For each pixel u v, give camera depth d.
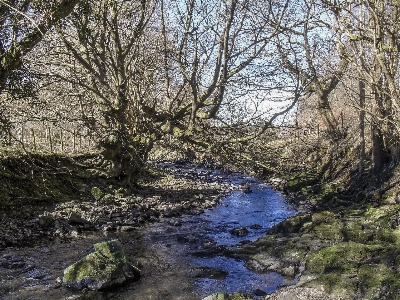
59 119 12.18
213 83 11.17
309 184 21.97
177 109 13.72
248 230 13.98
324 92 21.62
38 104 11.46
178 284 9.05
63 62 13.71
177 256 11.01
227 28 10.56
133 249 11.33
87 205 14.92
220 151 11.68
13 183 13.62
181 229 13.77
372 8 11.35
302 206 18.08
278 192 22.20
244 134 11.86
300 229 12.62
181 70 11.55
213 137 12.03
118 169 17.22
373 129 18.05
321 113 23.88
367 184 17.94
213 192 21.14
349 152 22.31
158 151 30.25
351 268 8.97
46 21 7.75
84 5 10.48
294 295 8.33
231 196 20.77
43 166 15.16
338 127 24.03
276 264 10.20
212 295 8.13
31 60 9.98
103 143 15.77
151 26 14.26
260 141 12.19
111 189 17.28
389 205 13.80
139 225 13.91
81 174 16.36
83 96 13.55
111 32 13.34
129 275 9.05
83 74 14.09
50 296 7.95
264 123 11.46
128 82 13.94
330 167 22.66
